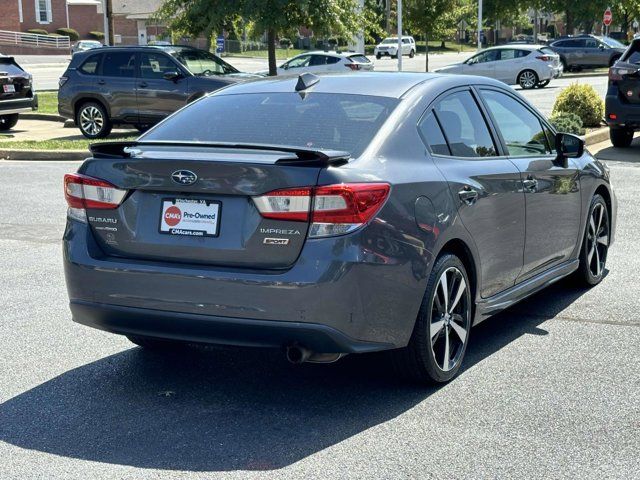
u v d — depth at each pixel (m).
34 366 5.58
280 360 5.67
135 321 4.78
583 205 6.83
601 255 7.47
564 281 7.29
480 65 33.28
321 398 5.00
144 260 4.78
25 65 58.94
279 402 4.95
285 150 4.54
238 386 5.21
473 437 4.44
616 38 71.88
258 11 23.77
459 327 5.28
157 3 93.19
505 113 6.08
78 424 4.67
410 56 64.81
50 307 6.91
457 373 5.38
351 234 4.46
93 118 19.53
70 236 4.98
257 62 56.25
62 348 5.94
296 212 4.45
